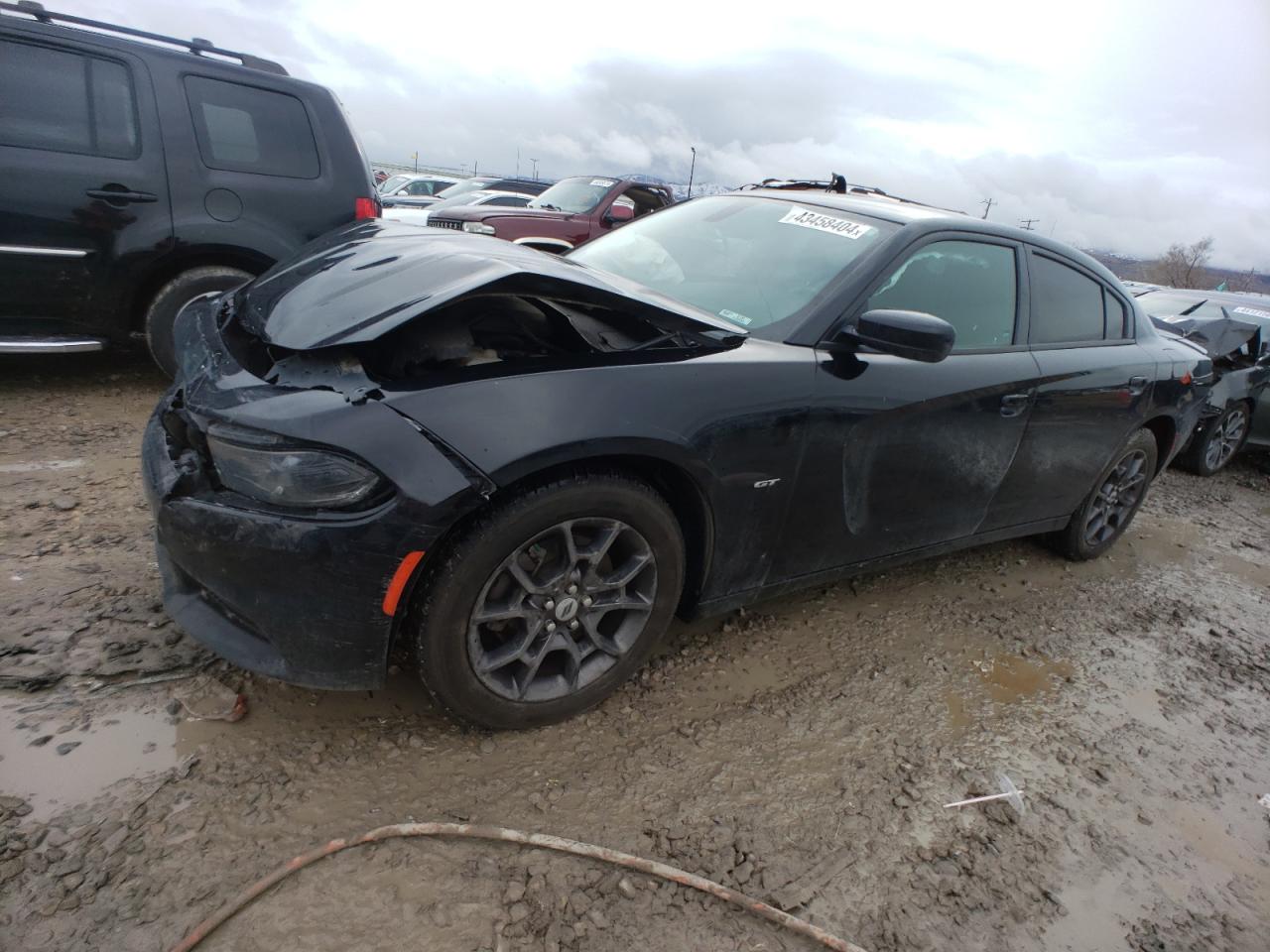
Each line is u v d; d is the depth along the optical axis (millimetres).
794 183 3686
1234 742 2750
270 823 1794
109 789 1816
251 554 1787
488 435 1803
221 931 1543
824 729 2438
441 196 16922
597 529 2078
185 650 2285
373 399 1785
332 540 1739
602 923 1687
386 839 1795
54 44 3969
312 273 2406
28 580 2531
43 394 4406
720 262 2891
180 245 4324
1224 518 5391
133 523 3004
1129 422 3656
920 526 2928
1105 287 3600
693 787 2109
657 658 2633
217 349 2193
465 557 1849
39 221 3969
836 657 2836
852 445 2490
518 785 2020
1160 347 3859
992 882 1979
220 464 1851
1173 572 4207
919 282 2746
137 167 4156
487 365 1948
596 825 1937
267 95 4535
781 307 2555
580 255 3367
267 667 1880
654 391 2045
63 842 1676
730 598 2480
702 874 1849
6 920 1501
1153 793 2410
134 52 4156
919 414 2629
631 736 2264
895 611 3244
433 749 2086
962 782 2305
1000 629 3244
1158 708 2881
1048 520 3639
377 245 2514
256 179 4488
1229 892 2090
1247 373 6180
